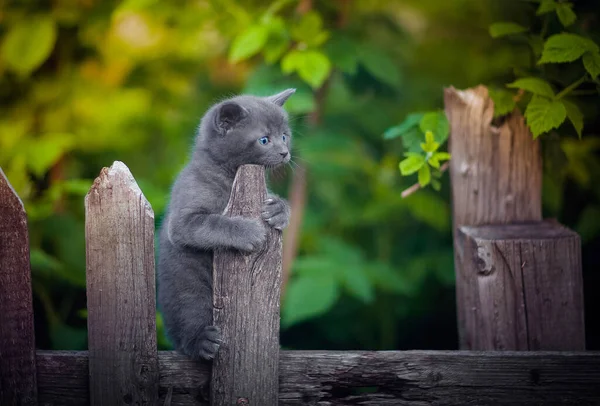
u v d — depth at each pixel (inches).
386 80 231.3
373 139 290.7
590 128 198.8
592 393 136.4
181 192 169.5
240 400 134.3
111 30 267.3
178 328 161.6
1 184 126.0
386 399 137.2
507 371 136.5
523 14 202.1
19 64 233.0
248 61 285.9
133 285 129.8
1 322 128.6
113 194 127.7
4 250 127.2
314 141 258.8
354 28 249.4
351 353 136.9
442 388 136.9
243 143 177.2
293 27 218.2
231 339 133.7
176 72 293.6
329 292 231.5
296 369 136.1
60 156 247.8
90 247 129.3
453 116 161.6
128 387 131.6
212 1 242.8
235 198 134.5
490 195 161.5
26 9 243.3
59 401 134.3
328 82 261.9
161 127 288.2
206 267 162.9
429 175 162.9
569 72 176.4
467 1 279.7
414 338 272.1
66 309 232.7
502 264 148.9
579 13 201.9
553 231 155.2
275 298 134.3
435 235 278.7
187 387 137.3
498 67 226.1
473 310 153.3
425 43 301.6
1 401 129.9
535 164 162.1
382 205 263.9
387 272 251.1
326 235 284.0
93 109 263.6
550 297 148.7
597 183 227.9
